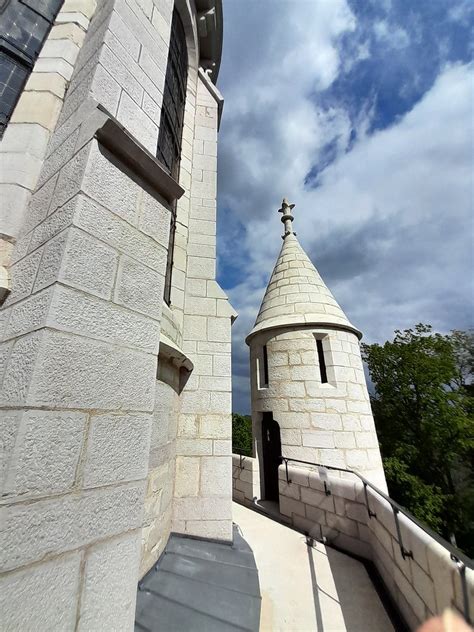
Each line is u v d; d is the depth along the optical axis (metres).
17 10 2.19
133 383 1.37
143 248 1.62
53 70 2.14
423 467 15.90
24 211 1.68
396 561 3.05
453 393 16.62
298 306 8.30
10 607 0.80
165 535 2.83
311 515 5.05
